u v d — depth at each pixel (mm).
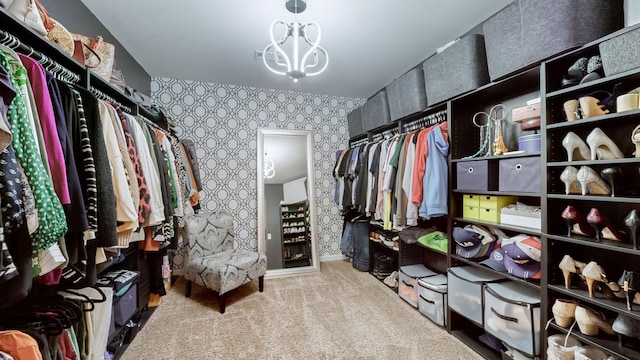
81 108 980
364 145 2967
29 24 907
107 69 1496
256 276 2488
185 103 3061
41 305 1000
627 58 1008
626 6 1110
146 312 2117
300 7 1740
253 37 2131
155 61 2553
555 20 1222
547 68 1294
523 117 1458
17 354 714
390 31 2053
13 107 691
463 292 1720
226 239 2832
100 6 1729
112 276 1628
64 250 820
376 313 2119
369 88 3342
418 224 2363
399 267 2434
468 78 1702
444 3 1724
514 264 1462
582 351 1177
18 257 674
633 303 1063
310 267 3164
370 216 3018
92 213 948
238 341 1747
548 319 1306
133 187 1275
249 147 3293
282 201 3301
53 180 794
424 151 1947
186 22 1920
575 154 1275
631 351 1049
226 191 3205
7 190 618
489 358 1546
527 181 1396
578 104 1221
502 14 1456
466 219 1770
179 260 2855
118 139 1224
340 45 2266
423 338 1777
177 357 1590
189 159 2688
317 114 3574
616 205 1297
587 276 1155
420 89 2193
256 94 3314
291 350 1654
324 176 3607
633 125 1203
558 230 1336
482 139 1815
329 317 2059
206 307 2236
